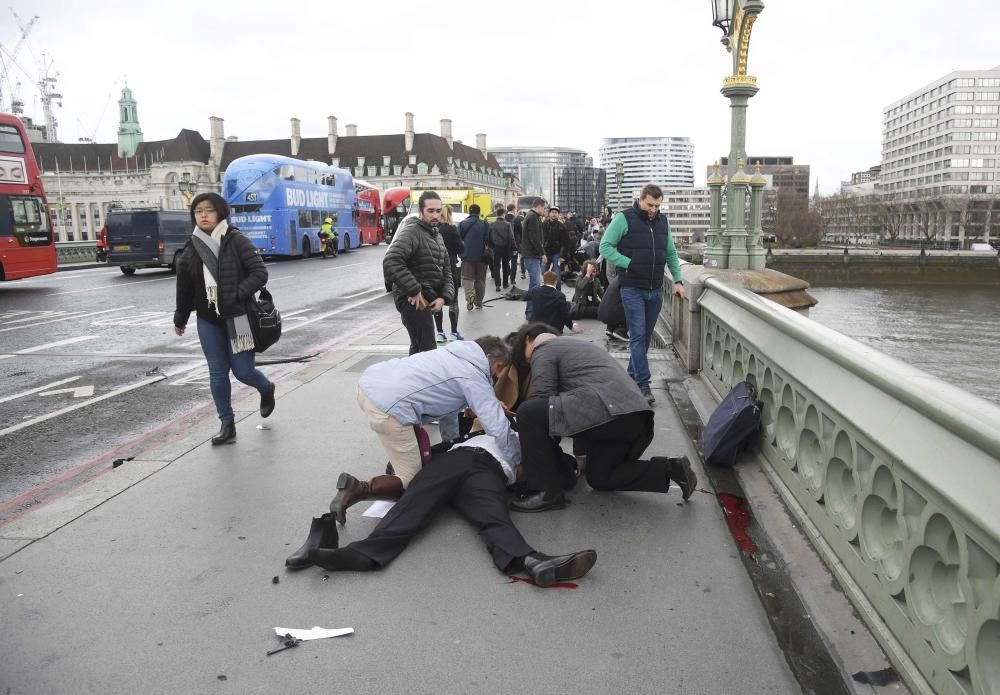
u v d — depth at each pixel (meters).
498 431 3.85
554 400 3.89
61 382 7.84
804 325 3.82
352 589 3.21
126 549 3.62
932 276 90.75
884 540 2.74
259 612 3.03
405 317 6.13
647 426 3.98
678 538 3.67
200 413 6.36
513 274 16.84
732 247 9.72
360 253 34.91
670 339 9.31
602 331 10.23
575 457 4.66
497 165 167.88
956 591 2.26
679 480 4.02
